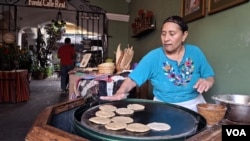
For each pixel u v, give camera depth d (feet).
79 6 18.21
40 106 13.93
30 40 34.58
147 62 4.42
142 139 2.25
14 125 10.02
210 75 4.79
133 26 15.23
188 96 4.52
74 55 19.20
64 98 16.76
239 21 5.65
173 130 2.64
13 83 14.56
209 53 6.98
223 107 3.10
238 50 5.70
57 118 3.18
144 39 14.06
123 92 4.20
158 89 4.62
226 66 6.18
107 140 2.30
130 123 2.88
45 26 31.19
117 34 18.26
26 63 19.47
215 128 2.51
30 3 16.81
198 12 7.48
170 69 4.43
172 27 4.09
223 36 6.30
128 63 8.73
